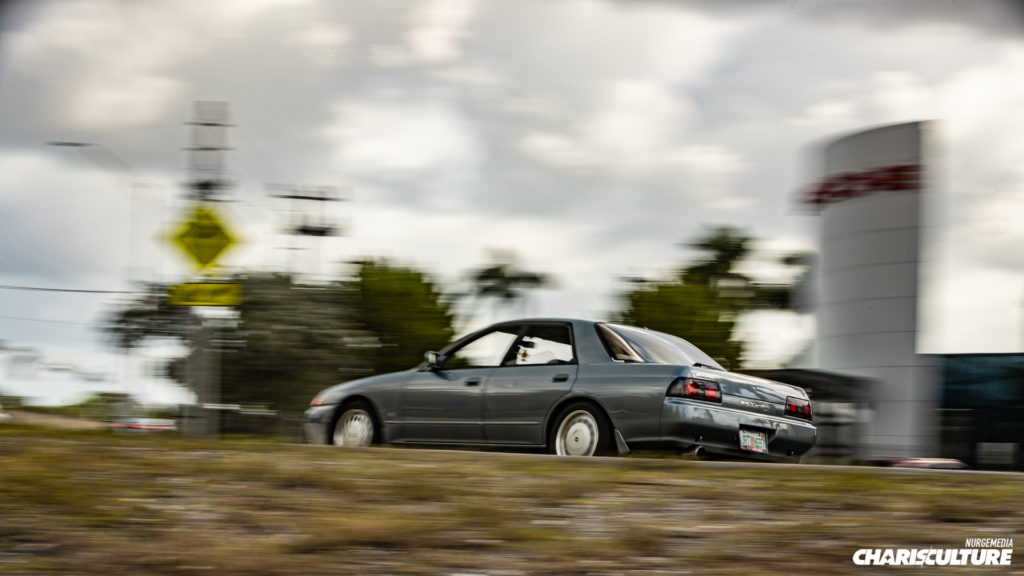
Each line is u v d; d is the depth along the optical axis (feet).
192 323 41.65
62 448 21.22
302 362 73.67
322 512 15.51
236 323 74.02
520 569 12.76
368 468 19.43
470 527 14.69
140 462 19.26
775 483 18.13
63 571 12.37
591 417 29.45
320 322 75.31
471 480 18.20
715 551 13.51
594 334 30.45
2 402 62.75
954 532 14.48
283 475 18.13
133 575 12.28
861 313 112.98
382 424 33.71
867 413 109.91
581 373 29.86
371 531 13.99
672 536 14.32
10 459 19.03
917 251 110.01
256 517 15.07
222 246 40.27
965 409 108.06
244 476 18.11
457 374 32.40
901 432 108.17
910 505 16.19
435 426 32.40
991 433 106.42
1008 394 106.11
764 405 29.78
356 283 136.05
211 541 13.69
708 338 150.92
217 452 21.85
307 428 35.42
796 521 15.24
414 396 32.99
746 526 14.87
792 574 12.59
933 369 109.40
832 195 117.08
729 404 28.89
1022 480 18.85
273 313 73.82
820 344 119.24
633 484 17.97
